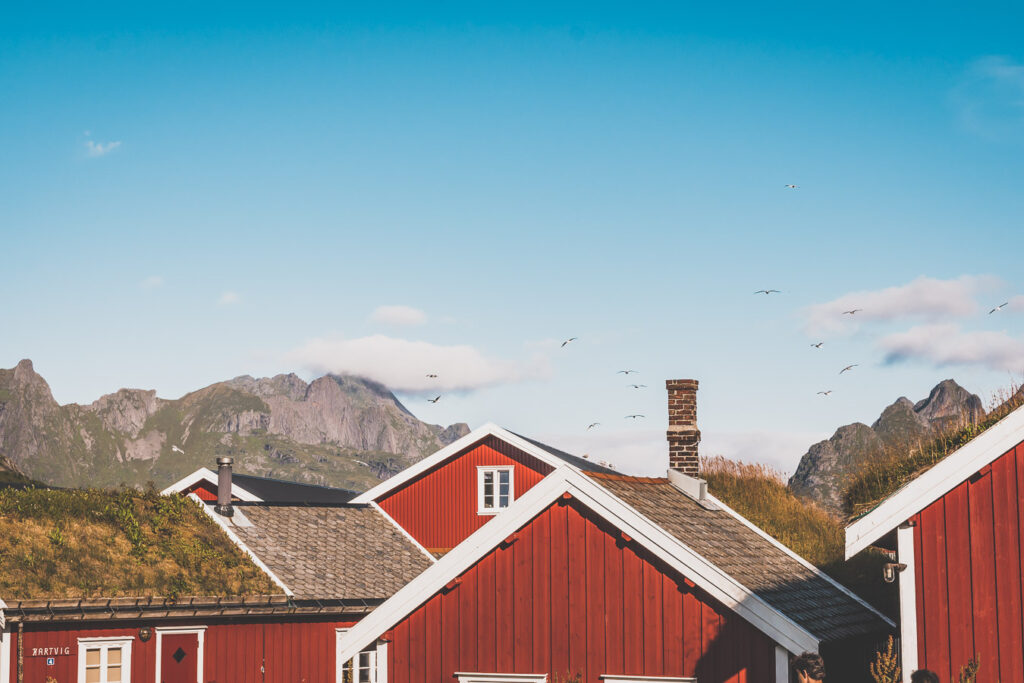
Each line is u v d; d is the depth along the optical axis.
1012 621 13.29
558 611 16.88
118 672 22.94
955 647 13.50
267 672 24.91
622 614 16.41
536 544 17.22
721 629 15.65
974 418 23.31
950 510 13.74
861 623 17.75
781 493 38.03
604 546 16.70
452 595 17.66
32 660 21.92
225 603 24.22
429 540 38.50
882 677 14.31
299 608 25.20
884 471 27.52
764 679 15.20
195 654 23.97
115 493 27.23
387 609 17.83
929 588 13.72
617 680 16.25
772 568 18.42
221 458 28.91
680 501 20.17
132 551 24.77
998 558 13.45
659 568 16.23
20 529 23.91
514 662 17.03
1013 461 13.52
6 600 21.50
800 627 14.96
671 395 23.72
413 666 17.67
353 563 29.17
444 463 38.84
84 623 22.62
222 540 27.05
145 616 23.06
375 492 39.44
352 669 26.28
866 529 14.02
